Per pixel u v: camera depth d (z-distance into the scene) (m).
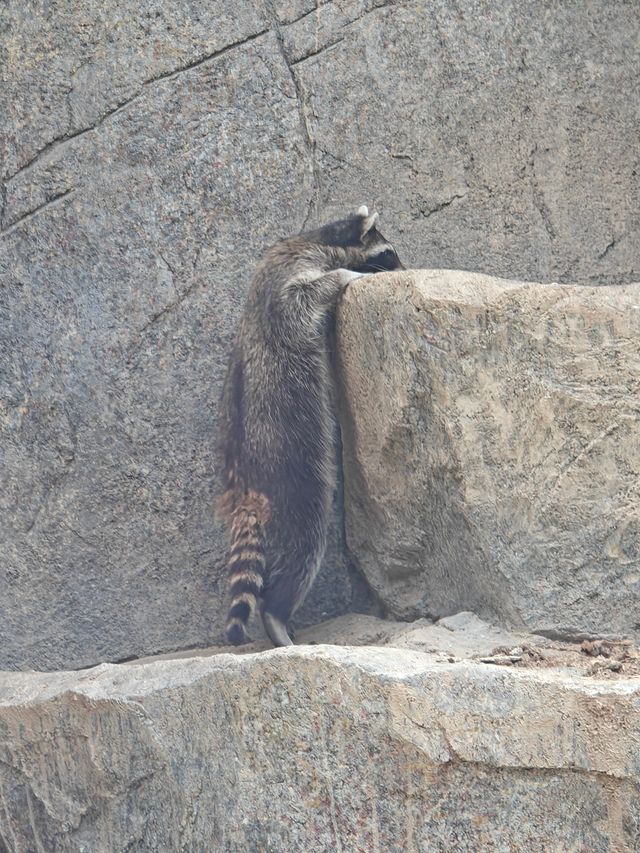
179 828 8.10
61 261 11.15
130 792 8.38
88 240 11.18
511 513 8.98
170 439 11.20
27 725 9.04
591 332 8.83
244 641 10.06
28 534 10.97
